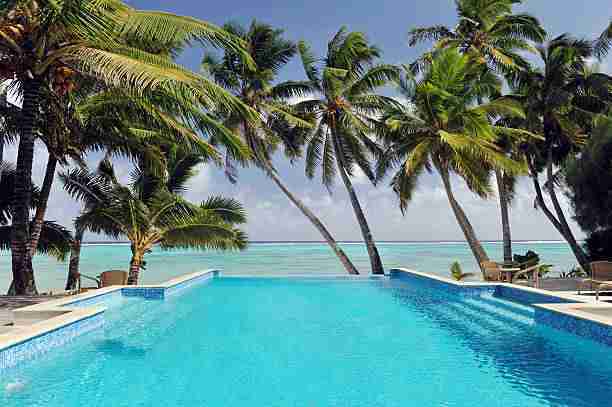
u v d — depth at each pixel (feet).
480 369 20.08
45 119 42.14
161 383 18.26
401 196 67.31
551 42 73.97
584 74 73.56
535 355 22.26
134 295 41.01
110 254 236.22
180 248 54.95
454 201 67.72
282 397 16.67
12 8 32.91
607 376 19.01
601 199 61.00
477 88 68.64
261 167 77.15
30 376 19.06
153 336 26.73
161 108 42.45
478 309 36.14
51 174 44.37
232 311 35.47
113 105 43.52
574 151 76.74
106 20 32.04
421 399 16.47
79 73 39.17
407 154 66.33
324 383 18.24
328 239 77.77
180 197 52.29
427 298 42.47
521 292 37.04
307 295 44.88
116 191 51.52
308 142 76.69
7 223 47.88
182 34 33.47
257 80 73.51
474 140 61.67
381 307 37.32
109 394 17.01
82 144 45.32
